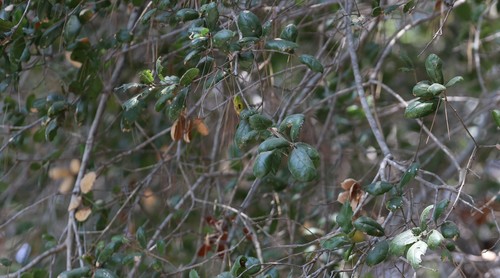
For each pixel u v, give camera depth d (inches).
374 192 97.3
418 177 110.7
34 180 162.4
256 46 104.7
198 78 109.0
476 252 138.6
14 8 116.6
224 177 147.2
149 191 153.3
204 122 130.6
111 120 150.3
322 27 145.3
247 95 130.3
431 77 93.4
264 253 133.6
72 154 152.6
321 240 105.7
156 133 149.7
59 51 131.9
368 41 149.3
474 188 156.3
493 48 174.4
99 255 115.5
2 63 126.8
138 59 139.4
